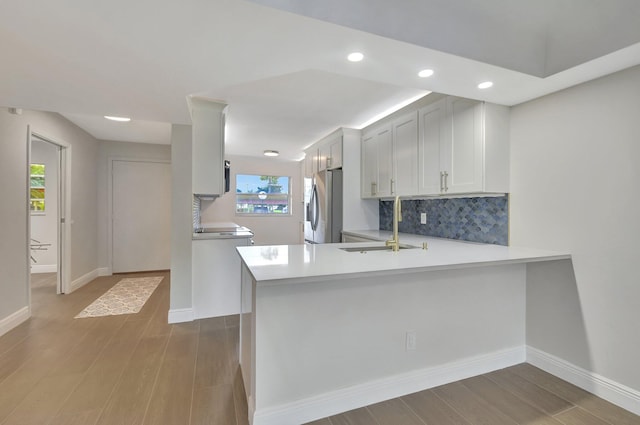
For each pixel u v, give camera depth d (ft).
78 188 14.16
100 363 7.46
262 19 4.26
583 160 6.54
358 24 4.51
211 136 10.54
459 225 9.70
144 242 17.46
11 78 6.21
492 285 7.34
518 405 6.04
